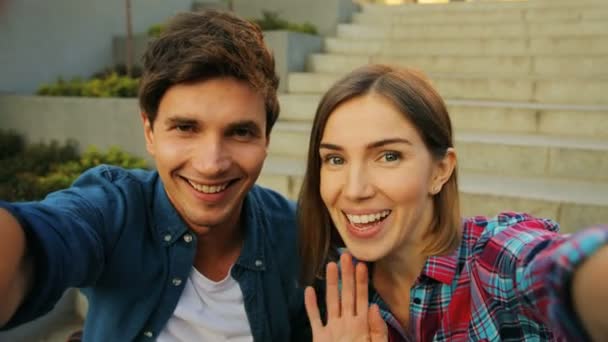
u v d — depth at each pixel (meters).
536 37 4.69
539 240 0.81
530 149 2.85
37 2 5.03
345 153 0.97
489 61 4.50
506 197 2.38
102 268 0.97
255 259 1.19
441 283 1.02
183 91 0.95
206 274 1.18
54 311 2.15
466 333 0.99
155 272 1.08
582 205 2.23
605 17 4.91
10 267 0.66
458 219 1.05
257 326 1.18
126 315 1.08
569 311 0.49
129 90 4.14
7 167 3.50
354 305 0.99
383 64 1.06
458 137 3.18
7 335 1.96
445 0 7.87
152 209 1.12
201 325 1.12
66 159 3.76
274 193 1.42
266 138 1.12
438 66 4.72
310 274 1.21
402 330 1.04
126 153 3.71
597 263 0.47
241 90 0.97
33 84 5.04
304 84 4.66
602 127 3.20
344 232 1.02
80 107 3.93
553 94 3.87
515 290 0.82
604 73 4.07
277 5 6.16
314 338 0.98
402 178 0.94
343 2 6.02
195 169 0.98
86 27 5.59
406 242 1.06
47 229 0.76
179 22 1.00
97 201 1.03
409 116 0.93
